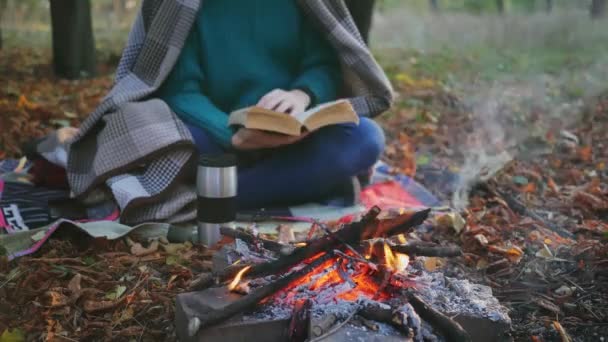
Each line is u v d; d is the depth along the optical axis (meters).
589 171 4.29
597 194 3.75
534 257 2.96
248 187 3.32
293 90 3.26
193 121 3.30
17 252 2.87
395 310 2.08
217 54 3.39
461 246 3.06
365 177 3.69
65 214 3.32
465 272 2.84
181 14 3.28
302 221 3.28
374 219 2.33
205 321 2.05
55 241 2.94
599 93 6.34
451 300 2.28
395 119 5.39
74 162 3.37
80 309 2.51
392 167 4.24
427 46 9.53
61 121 4.92
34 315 2.46
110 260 2.82
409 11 15.20
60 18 6.45
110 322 2.45
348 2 4.81
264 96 3.10
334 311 2.10
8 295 2.61
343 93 3.65
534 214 3.50
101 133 3.28
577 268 2.86
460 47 9.27
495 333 2.22
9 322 2.45
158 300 2.55
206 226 2.89
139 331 2.40
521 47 9.10
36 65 7.18
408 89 6.50
